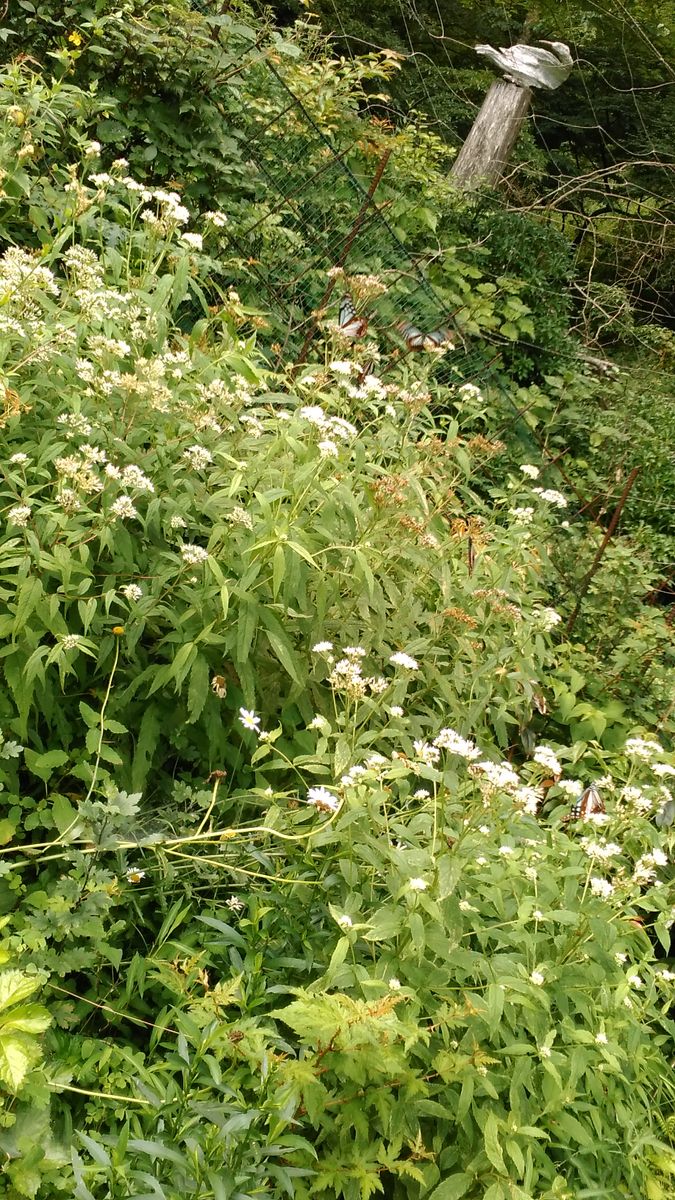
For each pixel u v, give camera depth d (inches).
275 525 114.2
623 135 557.3
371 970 92.7
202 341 151.3
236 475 116.2
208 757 117.7
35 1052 73.7
